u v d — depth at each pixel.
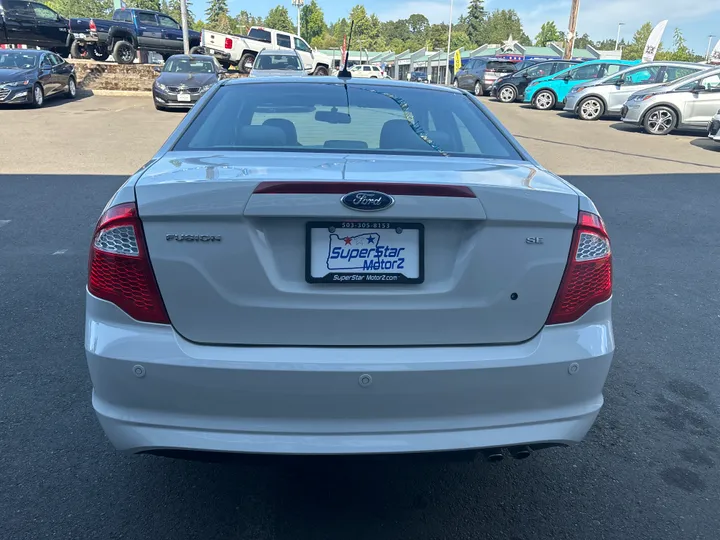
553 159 12.24
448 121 3.13
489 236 2.12
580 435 2.27
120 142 13.11
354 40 108.25
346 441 2.09
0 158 10.98
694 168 11.46
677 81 16.33
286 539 2.45
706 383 3.82
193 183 2.06
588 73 21.75
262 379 2.04
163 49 27.03
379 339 2.12
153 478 2.81
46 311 4.62
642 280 5.66
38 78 18.58
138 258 2.06
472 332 2.16
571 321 2.22
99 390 2.13
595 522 2.60
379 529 2.52
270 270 2.08
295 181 2.05
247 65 27.61
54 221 7.01
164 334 2.08
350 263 2.09
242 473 2.88
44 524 2.49
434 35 111.00
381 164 2.42
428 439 2.12
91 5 90.12
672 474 2.94
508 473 2.92
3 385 3.56
